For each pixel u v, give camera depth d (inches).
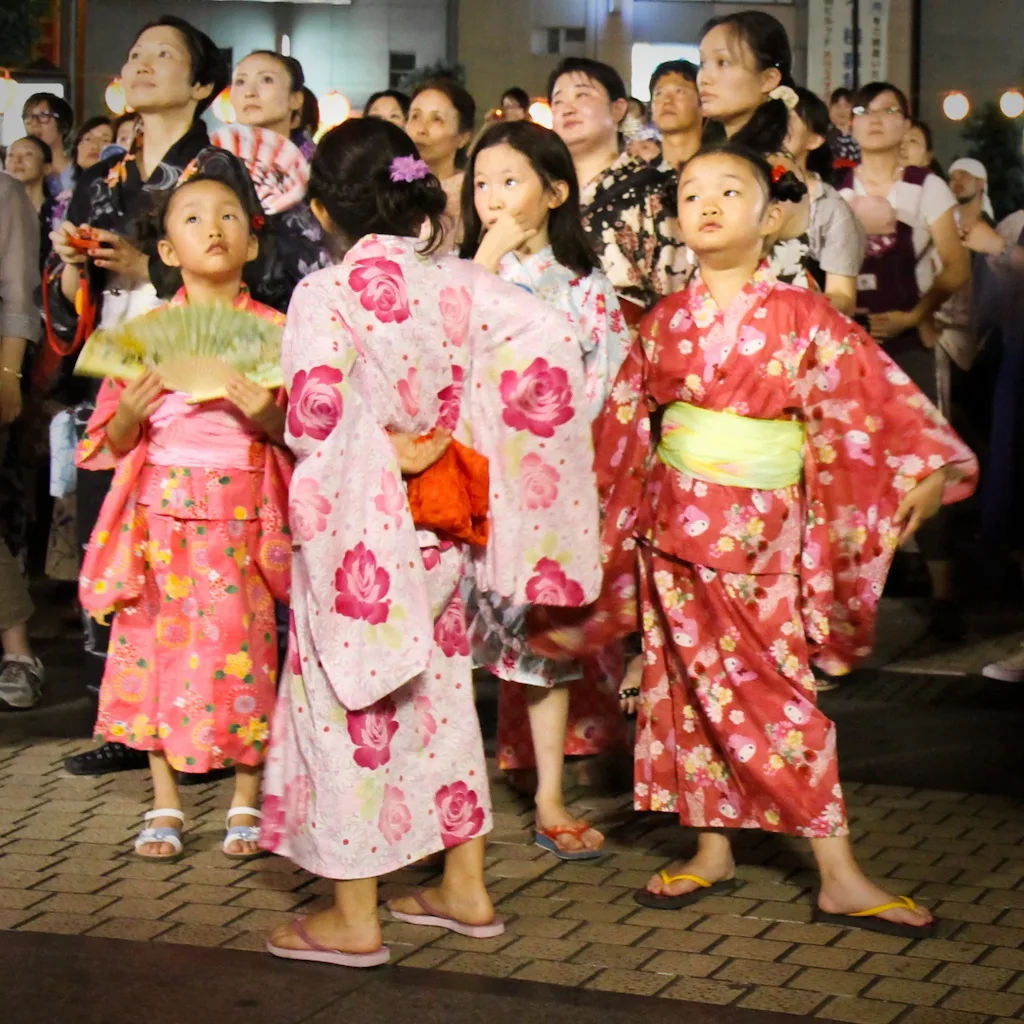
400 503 137.9
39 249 247.6
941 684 243.6
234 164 191.6
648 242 207.9
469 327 143.7
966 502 314.0
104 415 173.9
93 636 216.5
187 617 169.5
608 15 388.8
